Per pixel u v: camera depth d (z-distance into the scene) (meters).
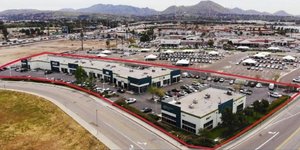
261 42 175.00
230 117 54.53
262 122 58.50
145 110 65.81
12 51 163.88
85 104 71.12
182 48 170.12
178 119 57.66
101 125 57.69
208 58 131.75
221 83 90.62
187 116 55.41
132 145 49.06
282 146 48.50
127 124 58.09
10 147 51.59
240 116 55.88
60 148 50.12
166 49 165.88
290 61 121.94
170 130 55.88
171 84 90.81
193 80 95.81
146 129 55.66
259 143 49.66
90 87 86.81
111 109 67.06
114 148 48.06
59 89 86.00
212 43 177.50
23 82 95.50
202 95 66.44
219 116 58.59
